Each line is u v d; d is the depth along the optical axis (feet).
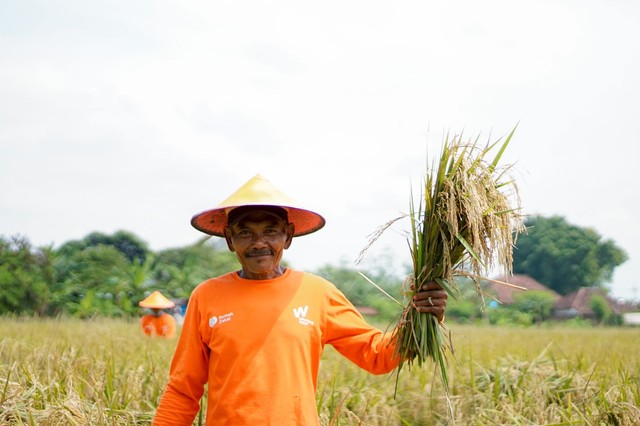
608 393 20.31
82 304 96.99
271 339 12.19
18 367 21.62
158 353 29.76
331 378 24.63
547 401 21.13
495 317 135.85
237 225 12.58
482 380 23.58
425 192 12.60
